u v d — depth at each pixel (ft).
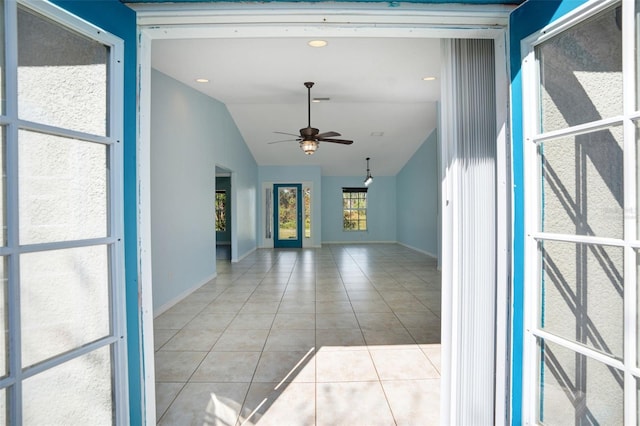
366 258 26.25
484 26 4.88
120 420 4.37
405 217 34.42
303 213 34.01
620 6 3.66
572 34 4.09
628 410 3.56
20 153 3.56
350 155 31.35
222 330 10.46
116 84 4.39
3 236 3.44
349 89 16.92
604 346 3.83
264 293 15.21
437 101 19.31
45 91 3.77
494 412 5.20
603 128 3.80
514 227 4.61
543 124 4.43
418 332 10.21
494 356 5.21
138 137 4.75
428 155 26.86
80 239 4.06
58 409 3.88
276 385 7.16
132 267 4.55
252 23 4.85
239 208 25.35
